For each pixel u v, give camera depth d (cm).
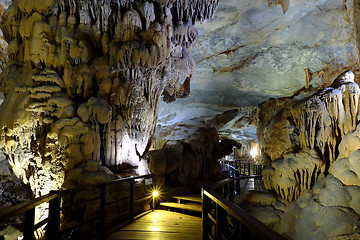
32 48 542
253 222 149
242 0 611
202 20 624
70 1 556
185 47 689
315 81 792
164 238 367
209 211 315
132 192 445
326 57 721
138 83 611
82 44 546
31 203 212
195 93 1052
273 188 545
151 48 555
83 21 561
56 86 536
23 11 566
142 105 614
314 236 388
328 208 394
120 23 563
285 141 560
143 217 470
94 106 538
